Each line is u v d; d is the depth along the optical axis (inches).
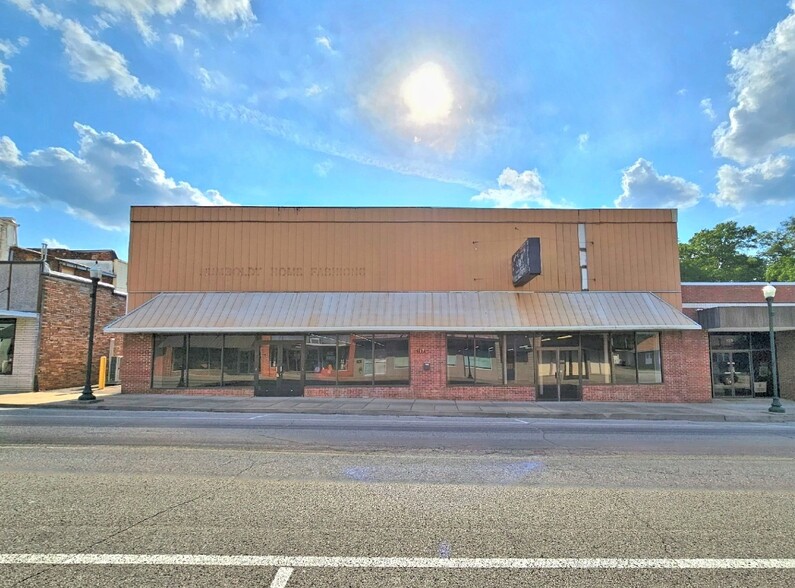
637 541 172.7
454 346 733.3
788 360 818.2
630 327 707.4
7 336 804.0
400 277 765.3
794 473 275.1
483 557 158.1
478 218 776.9
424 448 343.3
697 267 1978.3
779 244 1969.7
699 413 602.2
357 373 731.4
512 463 295.9
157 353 747.4
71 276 884.0
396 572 146.8
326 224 778.8
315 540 170.7
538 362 729.0
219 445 344.2
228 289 767.1
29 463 284.8
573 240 773.3
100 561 151.7
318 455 313.1
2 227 1013.8
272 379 735.7
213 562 152.1
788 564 154.7
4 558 153.4
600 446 359.3
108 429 414.3
